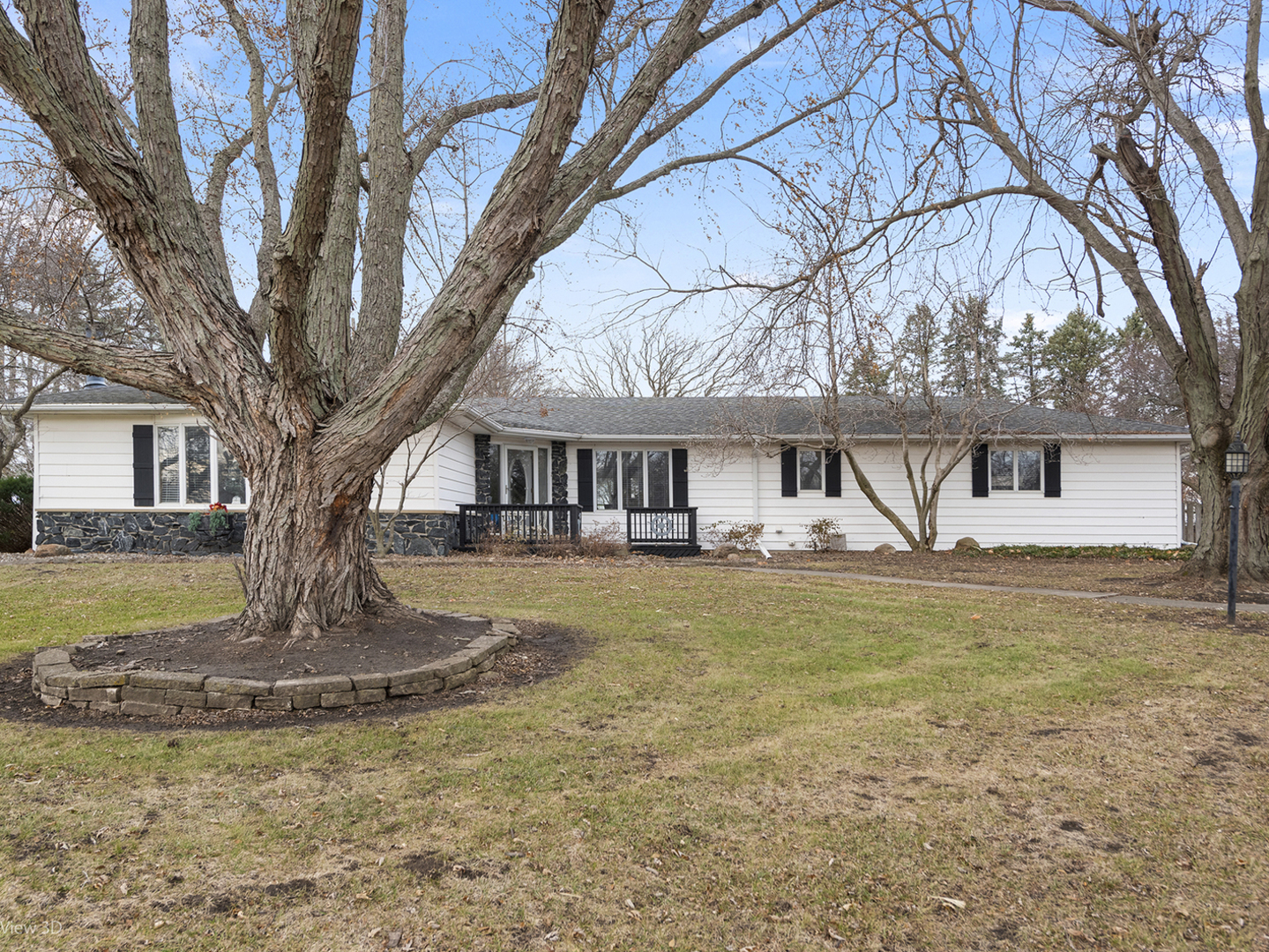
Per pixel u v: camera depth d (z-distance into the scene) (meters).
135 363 5.89
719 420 18.52
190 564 12.16
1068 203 10.56
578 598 9.66
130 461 15.90
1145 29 9.83
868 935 2.79
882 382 17.52
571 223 6.94
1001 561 15.95
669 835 3.46
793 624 8.02
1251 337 10.64
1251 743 4.69
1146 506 18.80
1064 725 5.02
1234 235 10.98
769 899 2.99
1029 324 33.34
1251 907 2.97
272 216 7.35
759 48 7.73
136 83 5.76
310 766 4.12
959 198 9.71
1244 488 11.07
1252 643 7.21
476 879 3.06
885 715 5.19
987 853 3.37
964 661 6.57
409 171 7.43
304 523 6.08
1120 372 29.06
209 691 5.00
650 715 5.12
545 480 19.50
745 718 5.07
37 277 12.89
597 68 7.78
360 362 6.89
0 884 2.86
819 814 3.70
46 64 4.87
